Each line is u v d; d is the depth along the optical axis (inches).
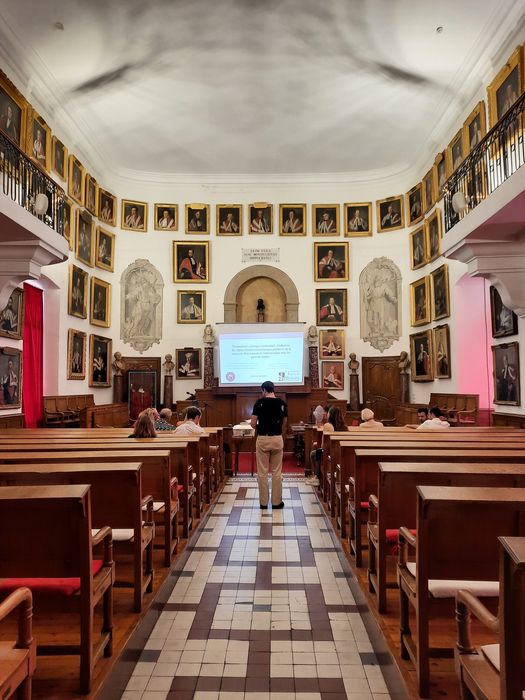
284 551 232.7
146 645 148.9
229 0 405.1
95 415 549.6
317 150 666.2
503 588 72.0
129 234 706.8
